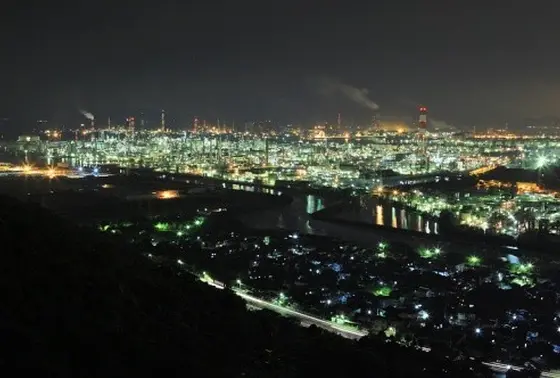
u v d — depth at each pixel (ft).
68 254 192.65
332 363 182.09
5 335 134.82
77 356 138.31
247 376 159.02
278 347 190.60
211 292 226.17
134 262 227.40
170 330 166.81
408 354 216.13
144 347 148.56
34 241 190.60
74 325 147.64
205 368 150.20
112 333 149.89
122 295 175.11
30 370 126.62
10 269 164.86
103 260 200.03
